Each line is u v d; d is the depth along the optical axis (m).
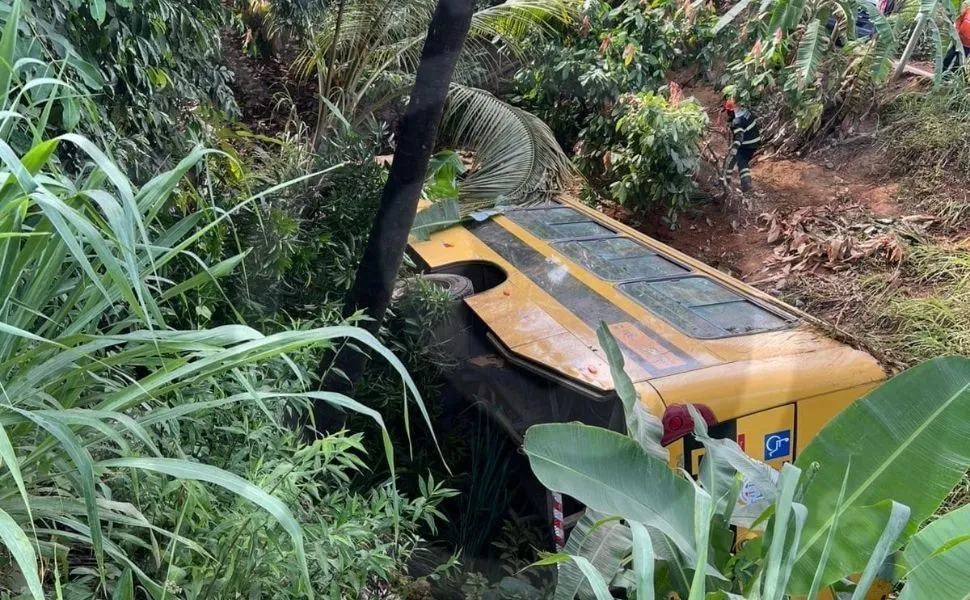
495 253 4.47
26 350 1.51
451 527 3.16
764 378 3.09
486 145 4.20
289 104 4.07
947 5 4.03
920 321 4.57
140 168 3.02
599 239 4.70
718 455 2.17
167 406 1.70
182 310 2.63
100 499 1.47
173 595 1.37
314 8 3.85
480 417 3.49
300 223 3.30
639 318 3.66
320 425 2.93
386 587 2.30
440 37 2.71
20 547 0.91
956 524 1.52
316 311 3.22
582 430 1.91
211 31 3.80
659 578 2.05
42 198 1.04
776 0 4.02
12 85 2.13
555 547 2.96
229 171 3.31
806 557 1.87
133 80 3.11
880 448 1.88
